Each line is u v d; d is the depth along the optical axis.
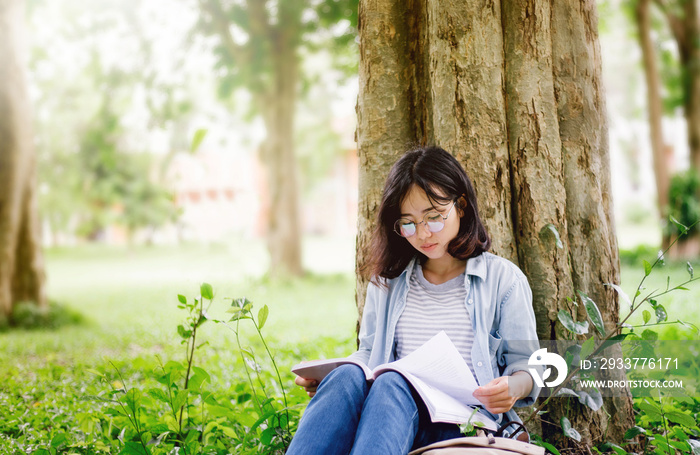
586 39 2.96
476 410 1.99
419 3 3.03
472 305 2.32
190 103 16.12
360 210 3.04
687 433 2.73
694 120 16.77
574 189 2.84
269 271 15.39
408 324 2.40
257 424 2.53
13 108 9.38
